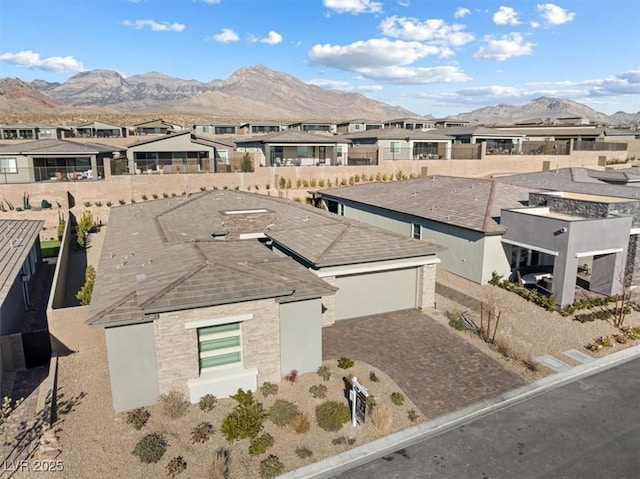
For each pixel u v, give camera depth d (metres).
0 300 14.07
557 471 10.34
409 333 17.30
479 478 10.15
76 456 10.49
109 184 36.56
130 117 131.88
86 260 26.73
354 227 21.17
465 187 29.11
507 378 14.23
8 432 11.40
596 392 13.53
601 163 53.56
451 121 89.62
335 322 18.38
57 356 14.84
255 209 25.39
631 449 11.05
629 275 21.66
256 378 13.29
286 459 10.63
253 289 13.03
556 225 19.20
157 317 11.97
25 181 37.84
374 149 49.22
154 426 11.59
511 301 20.03
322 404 12.46
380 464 10.57
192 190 39.91
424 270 19.42
